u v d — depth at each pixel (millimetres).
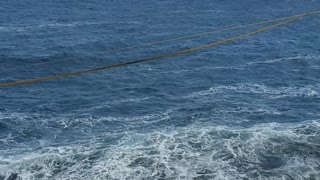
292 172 32594
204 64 59875
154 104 46688
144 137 38125
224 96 48375
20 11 93188
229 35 77688
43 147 37594
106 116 43844
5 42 71250
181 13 94000
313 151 35375
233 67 58406
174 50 68938
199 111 44312
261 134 38031
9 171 33438
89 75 55969
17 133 40250
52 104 46844
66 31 79250
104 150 36250
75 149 36594
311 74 55688
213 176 32344
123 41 73812
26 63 62500
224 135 38031
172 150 35875
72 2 103562
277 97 48094
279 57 62375
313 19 86438
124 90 51031
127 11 95688
